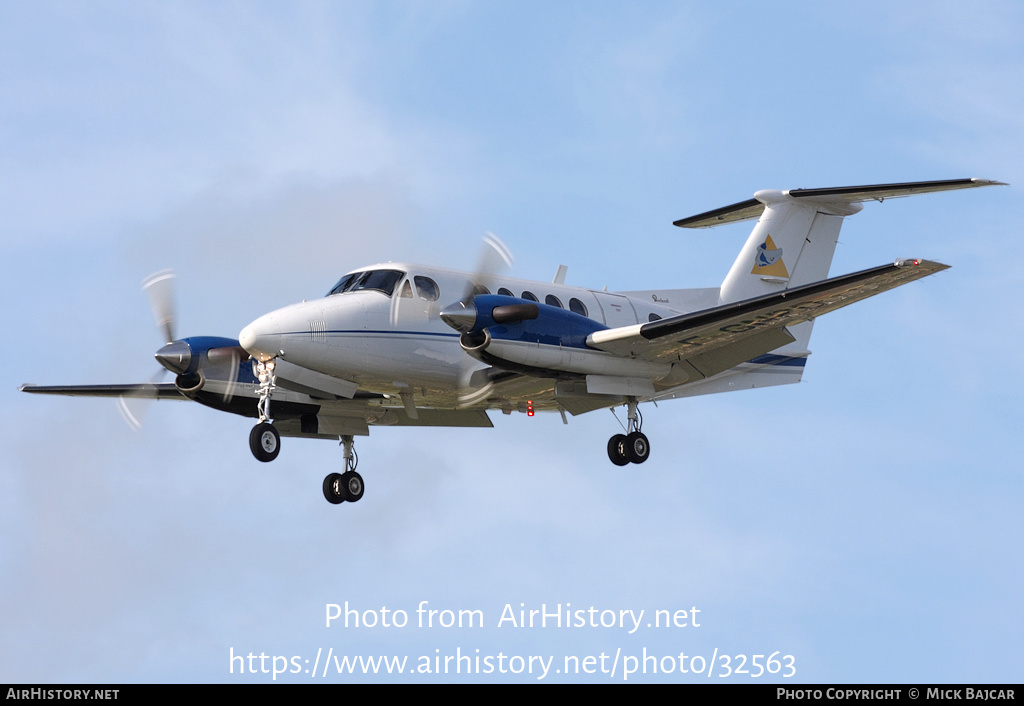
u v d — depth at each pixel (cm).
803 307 4956
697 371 5591
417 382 5328
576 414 5916
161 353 5281
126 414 5941
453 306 4894
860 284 4675
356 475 6053
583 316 5278
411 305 5206
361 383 5294
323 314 5031
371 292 5194
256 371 5125
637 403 5650
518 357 4975
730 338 5247
